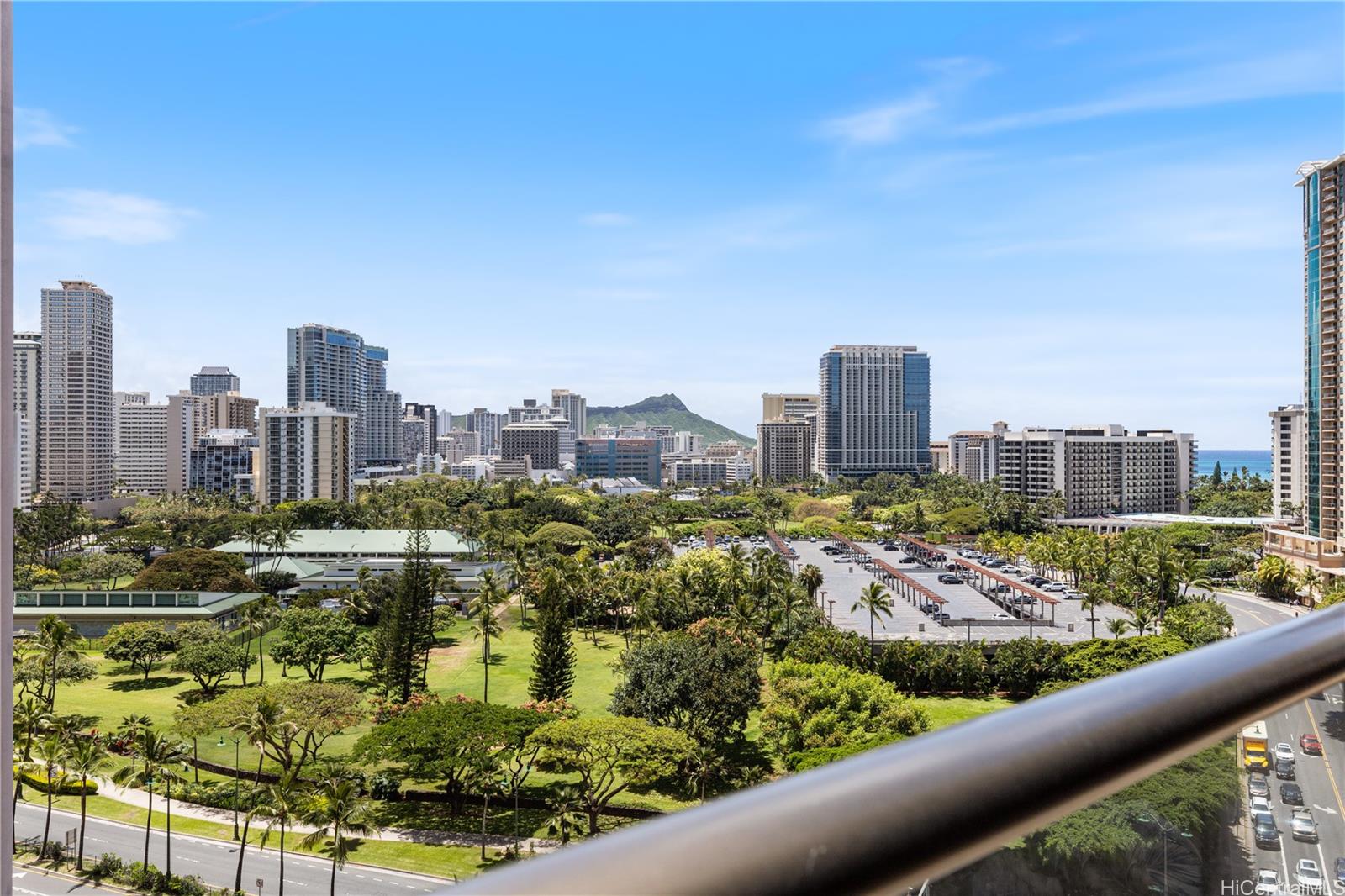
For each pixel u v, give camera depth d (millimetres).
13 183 3148
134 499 131750
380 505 131250
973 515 127562
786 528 145875
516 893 486
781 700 40312
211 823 38594
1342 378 78938
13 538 2920
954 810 643
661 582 67062
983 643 55500
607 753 35469
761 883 524
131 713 52219
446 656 65812
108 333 120875
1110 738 798
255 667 63406
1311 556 79812
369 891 32125
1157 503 157500
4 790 2805
